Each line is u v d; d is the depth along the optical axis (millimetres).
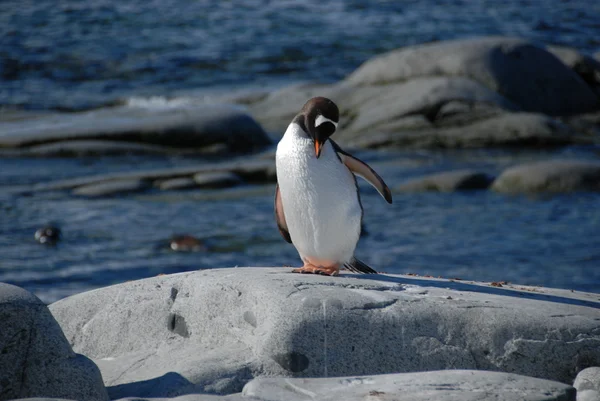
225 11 58250
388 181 21562
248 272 7609
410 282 7691
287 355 6543
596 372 6395
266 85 38719
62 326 7844
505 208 18562
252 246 15680
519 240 16031
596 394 6156
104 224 17125
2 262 14523
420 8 61156
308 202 7566
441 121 28859
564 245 15672
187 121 26969
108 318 7688
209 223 17281
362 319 6676
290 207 7688
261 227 16984
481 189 20391
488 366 6699
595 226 16984
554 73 32688
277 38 49375
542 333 6773
